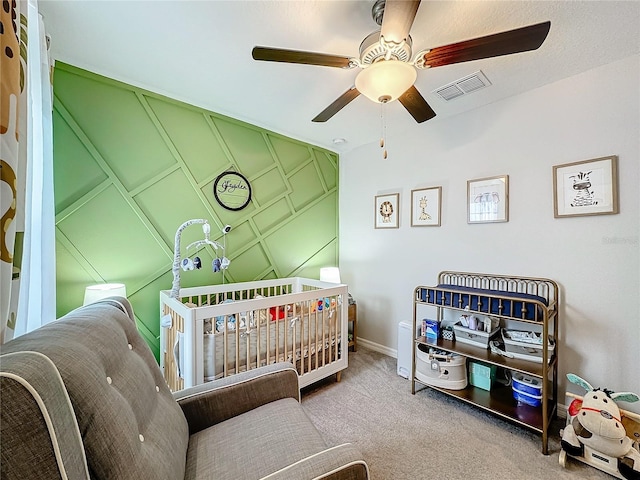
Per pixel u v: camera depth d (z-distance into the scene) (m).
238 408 1.30
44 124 1.46
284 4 1.42
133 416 0.78
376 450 1.69
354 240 3.54
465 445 1.73
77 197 1.98
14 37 0.86
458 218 2.58
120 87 2.13
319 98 2.38
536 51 1.72
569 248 2.00
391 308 3.13
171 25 1.59
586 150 1.93
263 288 2.87
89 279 2.03
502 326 2.30
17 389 0.50
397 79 1.37
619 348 1.82
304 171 3.34
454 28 1.54
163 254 2.35
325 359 2.48
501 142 2.32
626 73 1.79
